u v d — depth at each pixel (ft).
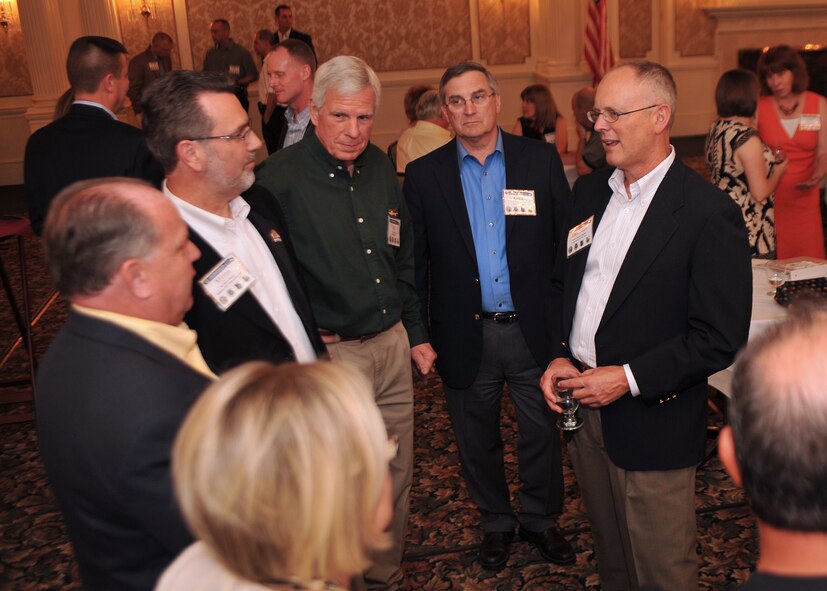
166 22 32.22
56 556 9.04
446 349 8.11
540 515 8.52
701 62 36.88
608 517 6.95
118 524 3.72
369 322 7.18
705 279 5.73
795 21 36.50
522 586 8.07
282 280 5.96
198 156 5.24
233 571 2.59
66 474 3.73
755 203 11.64
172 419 3.66
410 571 8.43
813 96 13.19
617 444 6.32
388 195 7.34
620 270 6.08
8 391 13.37
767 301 8.61
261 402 2.60
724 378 8.53
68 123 9.31
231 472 2.50
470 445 8.39
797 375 2.36
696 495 9.45
